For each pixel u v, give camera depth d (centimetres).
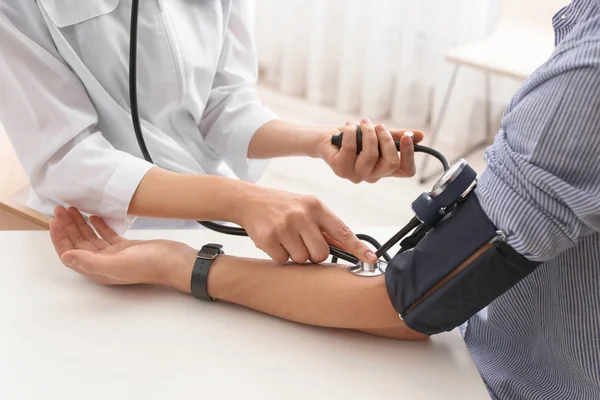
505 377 76
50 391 67
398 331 77
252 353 74
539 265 72
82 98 96
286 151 107
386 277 73
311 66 295
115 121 101
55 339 74
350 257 81
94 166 91
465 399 70
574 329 69
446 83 266
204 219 88
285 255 81
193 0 105
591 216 61
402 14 271
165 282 83
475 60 218
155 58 100
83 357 72
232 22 114
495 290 67
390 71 283
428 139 274
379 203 233
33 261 87
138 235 93
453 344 78
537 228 63
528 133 63
